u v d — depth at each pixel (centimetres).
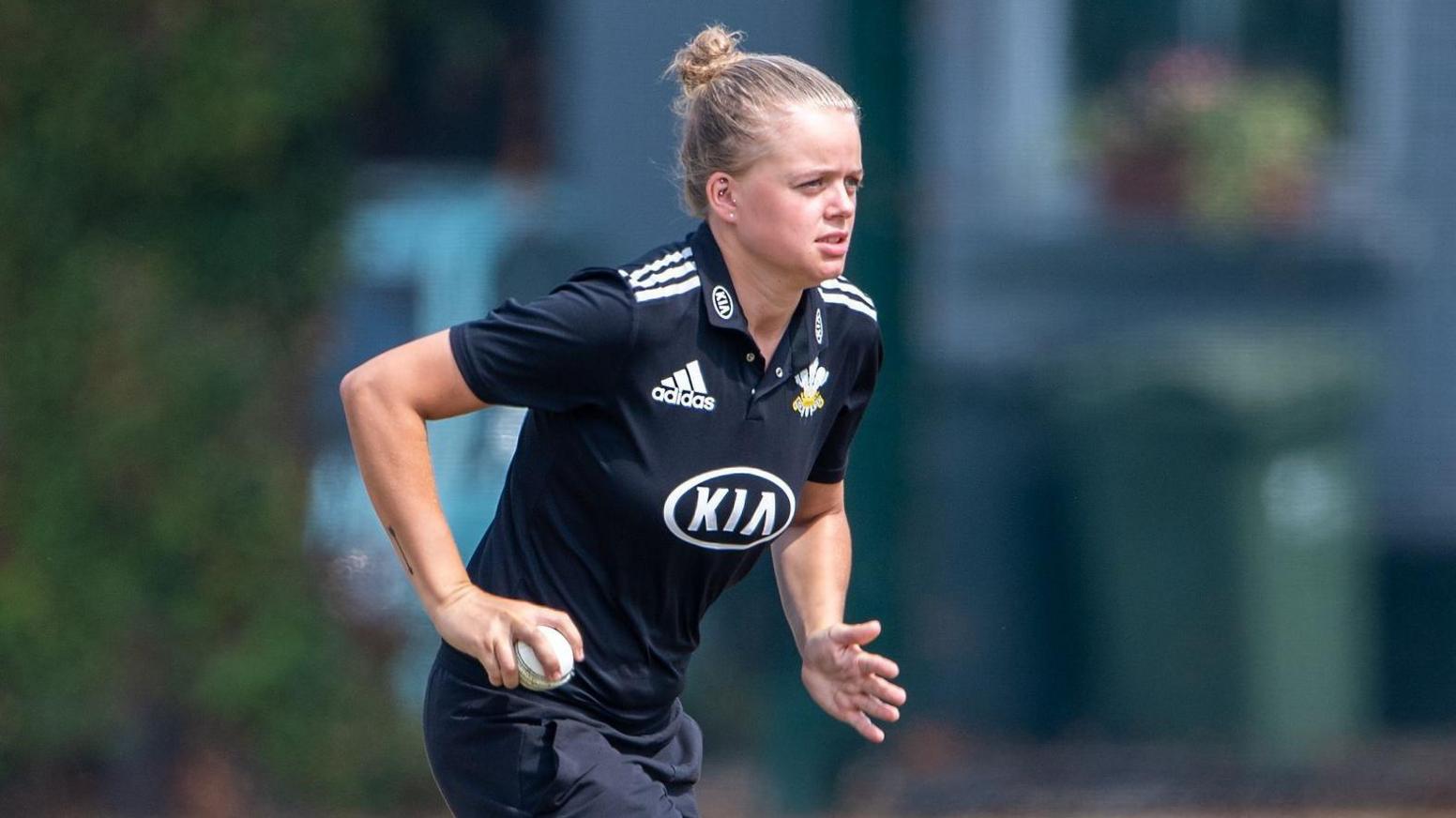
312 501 2664
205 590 2627
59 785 2644
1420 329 2705
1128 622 2708
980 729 2709
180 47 2591
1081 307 2714
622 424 1108
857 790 2650
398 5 2712
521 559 1164
